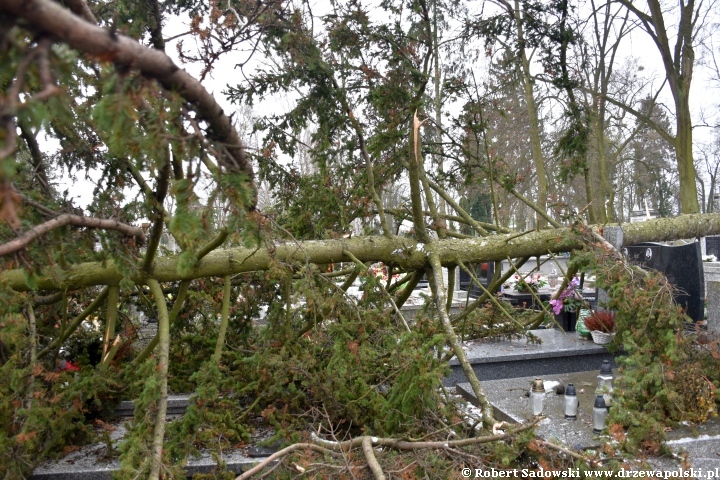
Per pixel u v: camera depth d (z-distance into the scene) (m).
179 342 4.92
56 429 3.26
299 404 3.99
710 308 6.16
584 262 4.41
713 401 3.80
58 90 0.93
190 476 3.29
